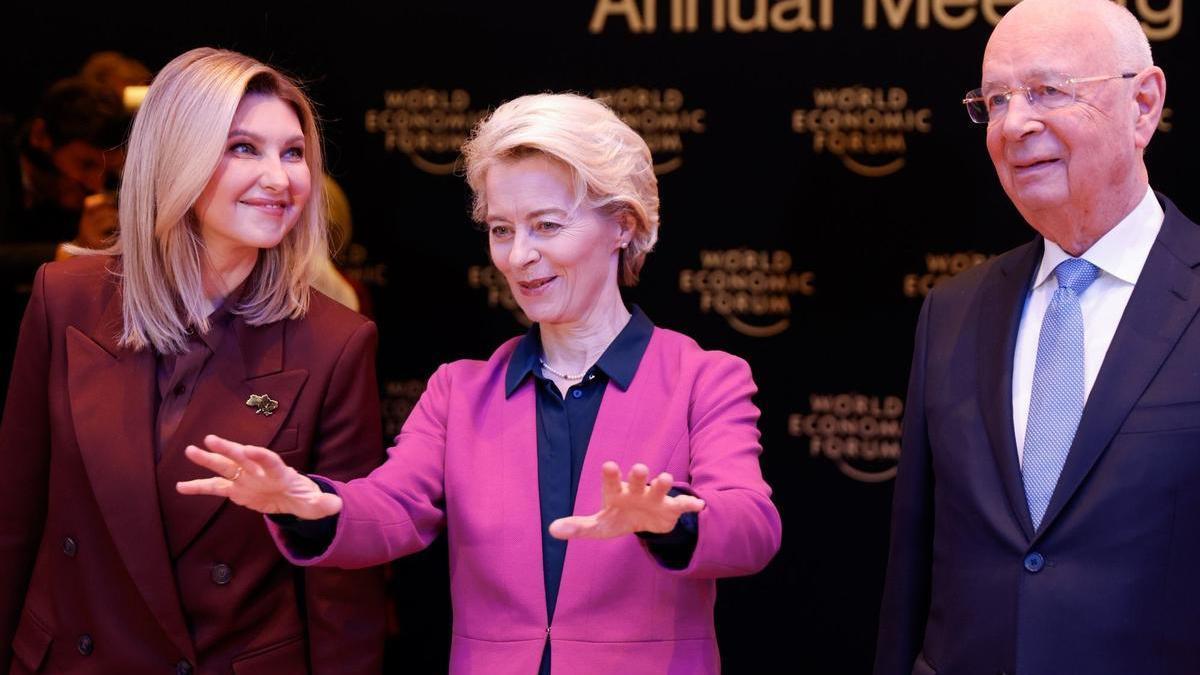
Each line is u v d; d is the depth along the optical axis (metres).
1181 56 3.45
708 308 3.68
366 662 2.35
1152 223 2.16
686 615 2.11
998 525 2.09
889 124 3.59
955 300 2.33
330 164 3.78
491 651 2.11
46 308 2.40
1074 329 2.13
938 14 3.56
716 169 3.66
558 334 2.23
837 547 3.65
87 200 3.66
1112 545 1.99
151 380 2.34
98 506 2.30
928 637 2.22
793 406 3.66
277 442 2.32
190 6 3.76
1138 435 2.00
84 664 2.31
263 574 2.31
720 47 3.64
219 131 2.25
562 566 2.12
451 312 3.77
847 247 3.62
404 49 3.75
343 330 2.41
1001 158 2.17
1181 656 1.97
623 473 2.12
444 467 2.23
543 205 2.10
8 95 3.77
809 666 3.67
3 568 2.38
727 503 1.97
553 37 3.70
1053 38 2.10
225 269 2.37
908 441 2.32
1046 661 2.01
